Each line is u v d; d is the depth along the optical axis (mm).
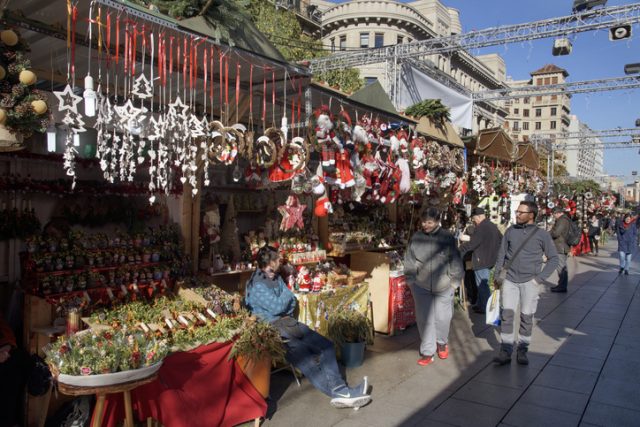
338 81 17016
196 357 3418
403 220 8609
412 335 6266
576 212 19219
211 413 3412
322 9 39688
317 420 3732
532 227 5020
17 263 4148
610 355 5383
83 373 2646
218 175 5457
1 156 4043
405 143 6152
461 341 6012
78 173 4543
